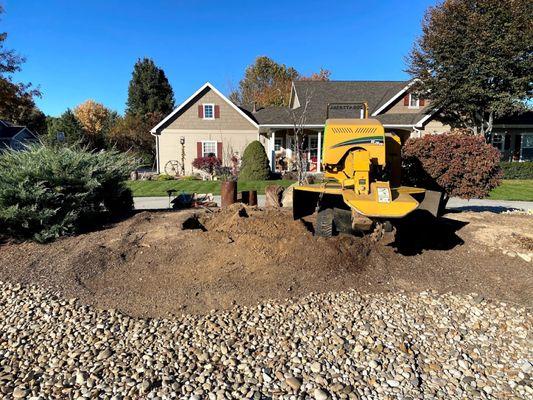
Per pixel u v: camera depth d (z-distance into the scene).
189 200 9.21
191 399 2.97
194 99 24.41
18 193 5.89
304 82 26.30
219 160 23.34
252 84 52.78
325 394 3.03
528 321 4.14
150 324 4.03
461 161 7.58
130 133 34.47
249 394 3.04
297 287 4.71
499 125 23.34
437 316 4.25
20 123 43.34
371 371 3.34
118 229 6.39
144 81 50.19
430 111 21.61
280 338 3.79
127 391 3.07
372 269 5.18
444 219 7.13
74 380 3.21
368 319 4.14
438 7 21.23
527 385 3.20
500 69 19.52
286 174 19.66
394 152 6.33
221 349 3.61
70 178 6.36
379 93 25.06
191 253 5.37
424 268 5.30
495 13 19.66
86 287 4.72
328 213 5.45
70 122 32.00
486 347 3.73
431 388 3.16
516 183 18.98
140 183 19.09
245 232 6.06
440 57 20.72
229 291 4.59
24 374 3.30
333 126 5.44
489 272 5.22
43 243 5.93
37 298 4.45
